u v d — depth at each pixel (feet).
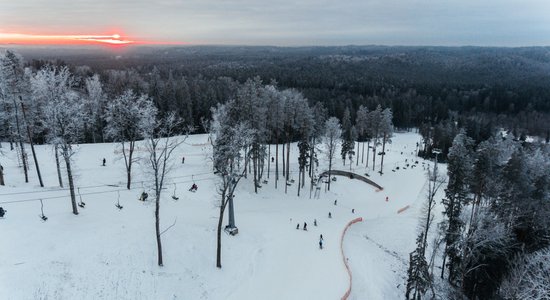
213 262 98.94
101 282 78.84
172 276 88.02
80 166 167.73
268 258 108.68
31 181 140.77
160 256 89.25
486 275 113.19
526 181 137.49
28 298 68.95
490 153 141.69
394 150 331.57
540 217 126.21
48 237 87.25
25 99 130.72
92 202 117.19
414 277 103.30
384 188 217.36
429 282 104.32
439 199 200.13
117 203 119.24
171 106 287.48
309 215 156.04
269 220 140.05
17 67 137.08
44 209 104.53
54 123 97.45
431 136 353.10
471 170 136.15
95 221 100.42
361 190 211.82
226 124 139.95
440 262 140.26
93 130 237.86
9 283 70.28
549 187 143.43
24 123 136.67
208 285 90.38
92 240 89.97
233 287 92.27
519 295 86.17
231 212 117.70
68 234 90.48
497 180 139.33
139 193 136.26
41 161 169.37
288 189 189.37
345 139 247.91
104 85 337.11
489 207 138.21
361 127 283.38
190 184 160.97
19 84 129.29
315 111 233.35
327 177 222.07
